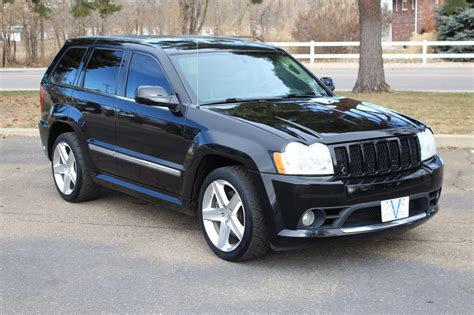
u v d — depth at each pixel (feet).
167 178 18.42
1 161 30.32
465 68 81.00
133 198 23.62
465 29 94.68
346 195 15.28
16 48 120.16
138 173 19.62
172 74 18.79
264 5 142.82
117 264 16.74
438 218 20.70
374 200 15.66
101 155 21.16
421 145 17.24
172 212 21.77
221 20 128.36
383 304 14.14
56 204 22.81
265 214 15.64
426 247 17.92
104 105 20.80
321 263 16.69
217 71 19.52
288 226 15.38
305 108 17.98
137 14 122.52
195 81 18.76
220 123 16.84
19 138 36.73
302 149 15.33
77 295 14.73
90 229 19.85
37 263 16.84
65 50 24.38
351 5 104.58
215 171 16.78
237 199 16.33
